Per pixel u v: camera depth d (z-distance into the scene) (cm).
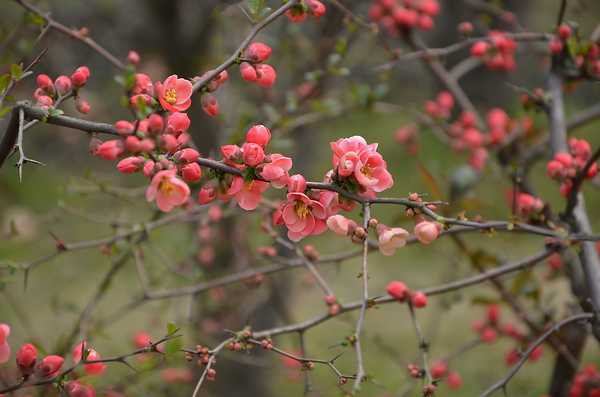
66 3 254
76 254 260
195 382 221
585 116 197
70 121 141
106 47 245
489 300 180
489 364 250
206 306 216
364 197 142
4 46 183
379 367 258
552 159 174
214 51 233
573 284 170
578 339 179
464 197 194
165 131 140
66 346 177
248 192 142
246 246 219
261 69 147
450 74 213
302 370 152
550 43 176
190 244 211
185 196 136
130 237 188
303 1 149
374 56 239
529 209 165
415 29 218
